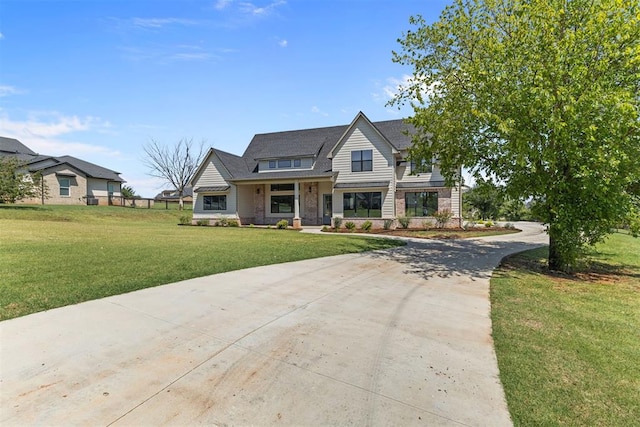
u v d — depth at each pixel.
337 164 23.62
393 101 11.11
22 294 5.07
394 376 3.24
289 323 4.55
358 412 2.65
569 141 7.68
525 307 5.66
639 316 5.38
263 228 22.92
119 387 2.83
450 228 21.30
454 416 2.65
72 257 8.03
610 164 7.30
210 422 2.44
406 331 4.44
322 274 7.67
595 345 4.12
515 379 3.26
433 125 10.47
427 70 10.40
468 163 10.12
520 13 8.11
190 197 53.88
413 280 7.52
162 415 2.49
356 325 4.59
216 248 10.52
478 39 9.47
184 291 5.76
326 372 3.27
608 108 7.21
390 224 21.69
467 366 3.50
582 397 2.98
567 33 7.60
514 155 8.48
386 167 22.42
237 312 4.86
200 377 3.06
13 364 3.12
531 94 7.64
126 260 7.95
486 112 8.02
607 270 9.73
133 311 4.69
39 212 22.30
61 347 3.51
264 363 3.39
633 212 8.20
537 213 9.29
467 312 5.33
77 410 2.50
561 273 8.96
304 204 26.50
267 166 26.67
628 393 3.06
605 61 7.41
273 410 2.62
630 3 7.24
